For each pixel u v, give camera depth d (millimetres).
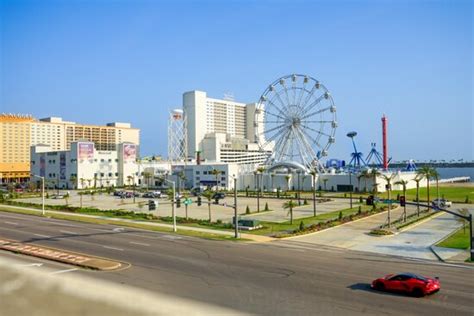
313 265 41094
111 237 58719
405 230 67750
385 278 31578
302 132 149875
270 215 89000
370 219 80875
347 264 42094
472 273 38688
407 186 158125
